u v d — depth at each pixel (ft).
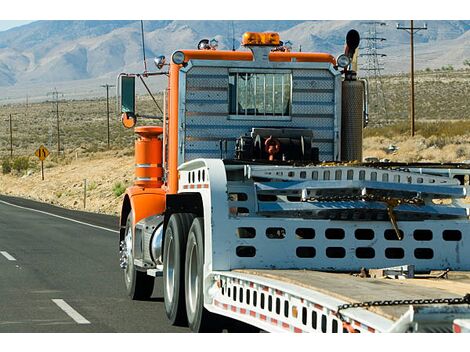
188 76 41.81
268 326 26.53
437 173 35.86
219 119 41.98
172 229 37.42
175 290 36.96
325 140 42.32
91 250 74.33
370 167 34.65
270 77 42.19
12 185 245.04
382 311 20.74
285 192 34.53
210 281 32.68
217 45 43.01
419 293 23.97
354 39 42.32
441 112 455.22
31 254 70.74
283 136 41.29
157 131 47.11
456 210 34.04
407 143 188.75
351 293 23.65
